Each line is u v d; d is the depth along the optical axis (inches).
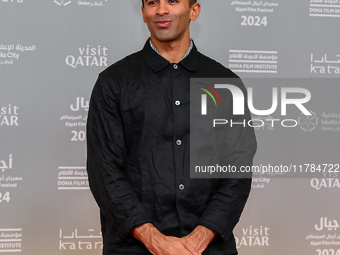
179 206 61.6
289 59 106.2
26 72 100.5
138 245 61.6
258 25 105.8
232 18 105.4
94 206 102.6
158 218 61.6
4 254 99.6
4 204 99.7
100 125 64.2
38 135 100.8
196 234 59.6
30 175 100.6
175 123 63.5
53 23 101.3
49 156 101.1
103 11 102.7
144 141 62.7
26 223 100.4
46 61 101.1
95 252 102.4
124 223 59.2
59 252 101.3
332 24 107.0
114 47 102.7
